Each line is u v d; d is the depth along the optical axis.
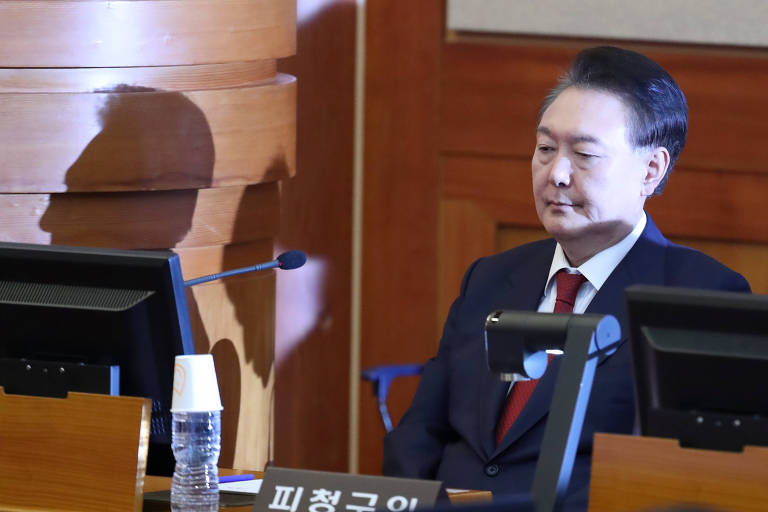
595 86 7.33
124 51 8.58
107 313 6.06
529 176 11.85
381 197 12.58
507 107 11.86
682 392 5.44
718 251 11.18
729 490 5.30
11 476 6.18
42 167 8.47
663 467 5.42
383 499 5.41
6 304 6.21
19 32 8.40
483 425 7.38
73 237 8.66
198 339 9.05
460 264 12.28
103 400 6.06
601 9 11.34
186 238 8.92
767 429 5.30
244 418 9.44
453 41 12.06
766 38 10.79
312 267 12.16
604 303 7.29
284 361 11.85
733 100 10.95
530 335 5.50
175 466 6.39
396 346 12.67
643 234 7.50
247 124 9.02
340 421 12.77
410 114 12.32
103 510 6.00
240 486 6.54
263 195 9.37
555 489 5.20
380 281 12.68
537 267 7.82
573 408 5.30
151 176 8.64
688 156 11.15
